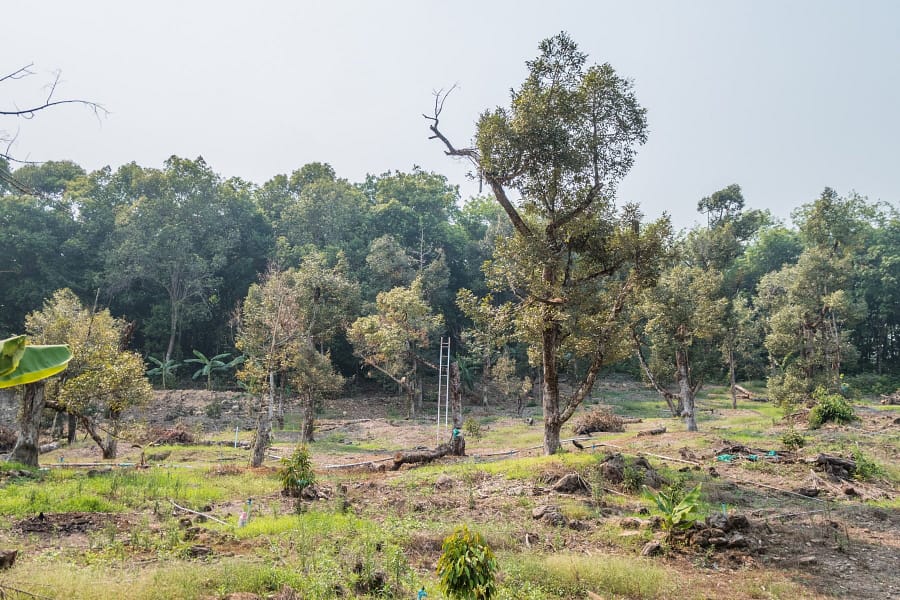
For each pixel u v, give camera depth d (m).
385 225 67.00
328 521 10.70
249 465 20.16
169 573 7.34
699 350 30.73
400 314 37.34
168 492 13.46
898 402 42.12
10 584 6.43
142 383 22.39
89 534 9.60
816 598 8.42
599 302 20.64
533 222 21.84
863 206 66.38
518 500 13.70
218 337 58.69
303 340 31.22
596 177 19.94
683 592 8.35
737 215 60.81
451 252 68.75
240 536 9.86
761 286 56.38
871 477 17.70
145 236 55.06
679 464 19.62
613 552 10.18
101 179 62.38
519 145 19.02
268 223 67.50
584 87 19.03
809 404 31.78
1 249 53.03
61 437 31.05
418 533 10.36
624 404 48.97
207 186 60.12
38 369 5.36
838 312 35.50
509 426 38.72
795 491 16.19
